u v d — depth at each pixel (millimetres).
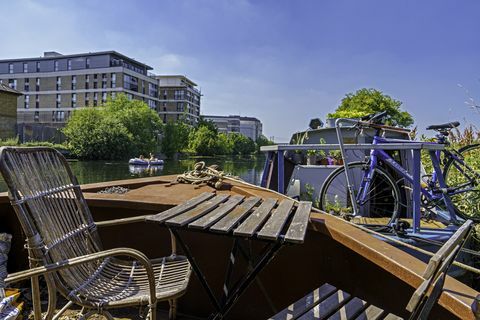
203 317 1978
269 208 1560
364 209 3102
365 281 1591
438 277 990
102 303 1318
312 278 1768
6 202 2002
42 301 1981
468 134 4348
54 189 1543
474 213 2979
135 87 51906
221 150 49219
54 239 1396
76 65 50156
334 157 3936
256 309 1883
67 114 50062
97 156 28078
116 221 1736
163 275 1591
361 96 14039
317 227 1578
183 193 2164
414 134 4570
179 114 62219
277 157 3055
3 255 1943
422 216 2873
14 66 51844
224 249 1923
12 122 27578
